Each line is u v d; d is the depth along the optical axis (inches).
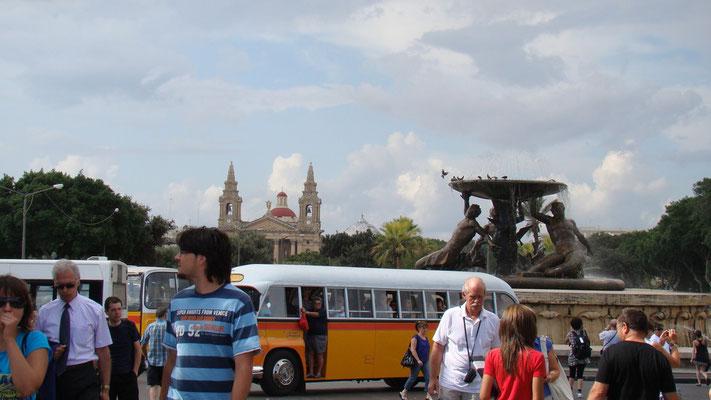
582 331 751.7
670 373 300.0
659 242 3727.9
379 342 790.5
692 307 1034.1
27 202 2906.0
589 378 892.6
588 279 1108.5
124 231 3095.5
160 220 3469.5
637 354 300.7
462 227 1162.6
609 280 1106.7
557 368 345.4
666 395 299.1
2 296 271.7
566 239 1133.1
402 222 3774.6
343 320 773.9
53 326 343.6
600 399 304.2
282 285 747.4
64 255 3036.4
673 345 424.2
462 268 1177.4
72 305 349.1
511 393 293.0
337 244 5748.0
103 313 359.6
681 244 3572.8
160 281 1127.0
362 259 5398.6
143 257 3447.3
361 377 778.2
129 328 453.1
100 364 358.0
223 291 245.6
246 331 239.1
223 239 247.8
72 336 343.6
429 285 831.1
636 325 309.1
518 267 1165.1
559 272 1111.6
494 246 1150.3
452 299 842.2
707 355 890.7
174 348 251.6
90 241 2952.8
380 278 805.2
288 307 749.3
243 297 244.4
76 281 350.6
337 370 764.6
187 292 249.3
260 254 6190.9
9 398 268.1
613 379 303.7
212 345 238.4
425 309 822.5
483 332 367.9
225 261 247.0
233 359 240.8
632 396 299.4
